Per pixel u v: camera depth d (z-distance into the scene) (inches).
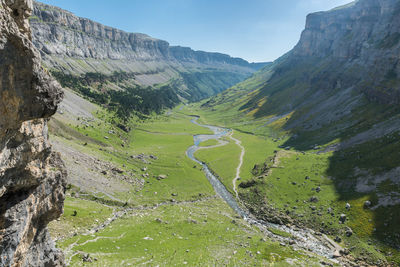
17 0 857.5
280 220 3676.2
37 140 995.3
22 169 951.6
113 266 2054.6
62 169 1400.1
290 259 2549.2
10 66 760.3
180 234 3029.0
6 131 808.9
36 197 1115.9
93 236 2655.0
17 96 804.6
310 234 3309.5
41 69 876.6
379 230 2994.6
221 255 2519.7
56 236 2576.3
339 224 3331.7
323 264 2541.8
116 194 4151.1
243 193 4596.5
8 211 938.1
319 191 4114.2
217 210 4028.1
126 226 3056.1
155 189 4665.4
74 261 2042.3
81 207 3405.5
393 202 3225.9
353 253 2851.9
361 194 3666.3
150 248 2544.3
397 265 2544.3
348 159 4763.8
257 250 2723.9
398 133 4726.9
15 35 750.5
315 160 5206.7
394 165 3863.2
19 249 1026.7
